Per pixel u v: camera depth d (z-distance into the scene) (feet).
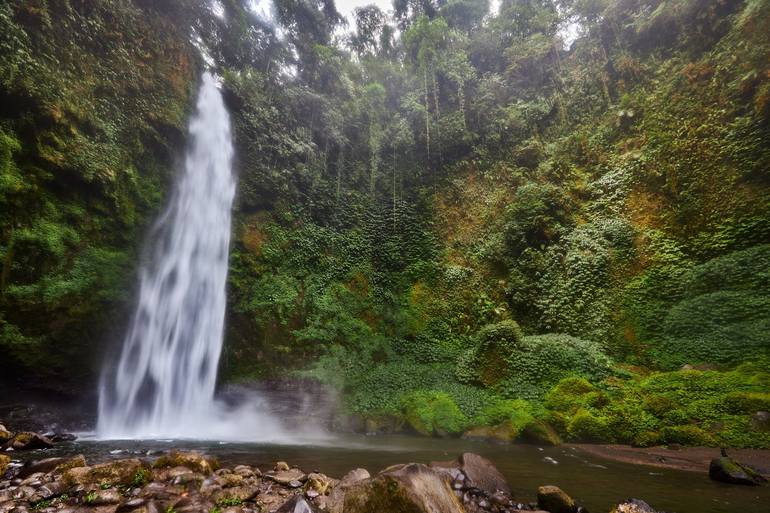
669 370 34.73
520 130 66.13
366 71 81.05
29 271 29.81
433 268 59.98
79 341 32.91
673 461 21.47
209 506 11.48
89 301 33.40
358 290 57.62
